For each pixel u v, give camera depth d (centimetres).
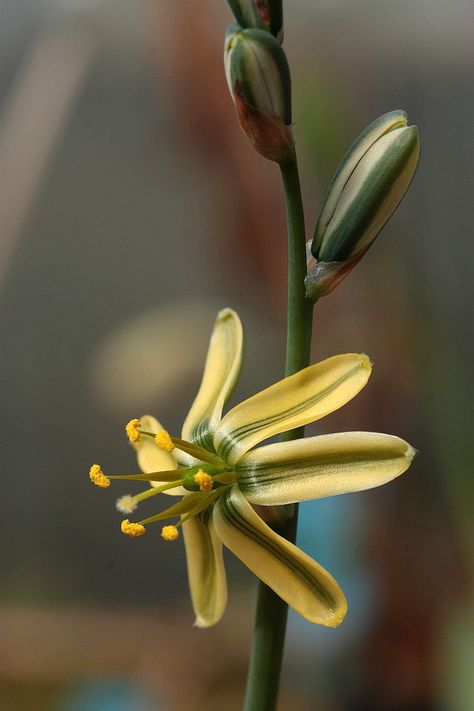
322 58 50
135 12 56
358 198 21
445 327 42
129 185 67
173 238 68
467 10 57
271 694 22
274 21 22
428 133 61
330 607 21
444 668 38
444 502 40
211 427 22
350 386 21
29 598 68
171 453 22
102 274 68
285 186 21
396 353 40
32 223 67
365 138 21
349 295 40
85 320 69
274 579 21
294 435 22
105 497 70
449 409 40
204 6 41
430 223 62
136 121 65
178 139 45
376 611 40
